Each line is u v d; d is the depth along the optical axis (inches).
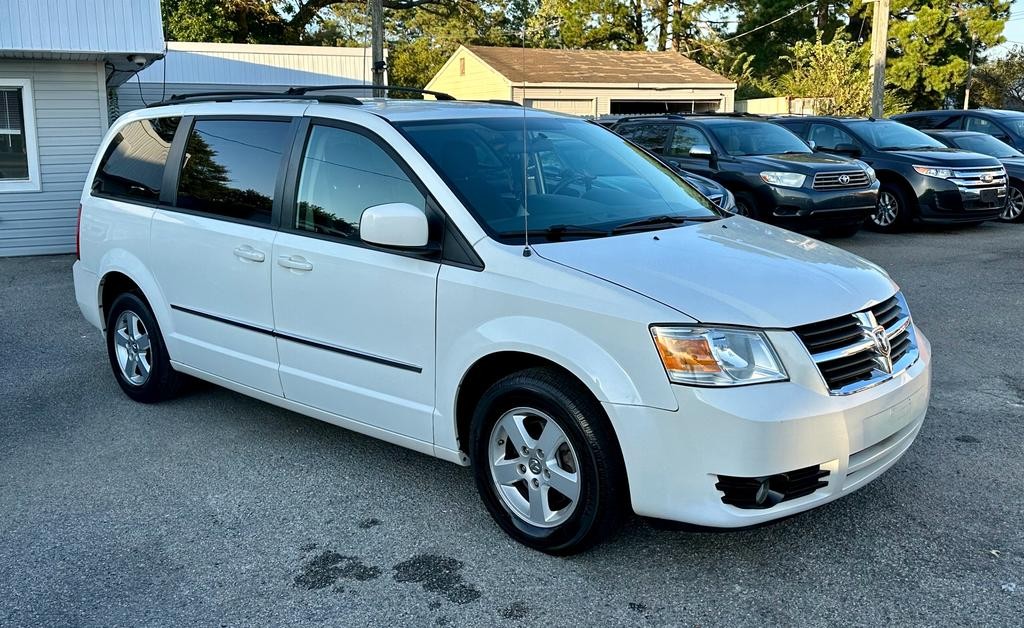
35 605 133.6
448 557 146.4
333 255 167.5
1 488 176.9
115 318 229.5
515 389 142.3
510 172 166.6
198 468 185.6
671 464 128.3
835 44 1301.7
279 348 181.8
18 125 500.4
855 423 132.0
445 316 150.6
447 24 1386.6
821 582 135.8
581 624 126.7
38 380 251.1
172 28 1234.6
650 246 152.0
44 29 466.3
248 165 190.5
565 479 139.9
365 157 168.6
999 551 143.4
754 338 128.4
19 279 418.9
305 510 165.0
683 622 126.6
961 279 366.9
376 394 164.7
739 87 1589.6
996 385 229.6
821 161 451.2
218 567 144.7
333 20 1612.9
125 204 221.1
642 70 1330.0
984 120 666.8
